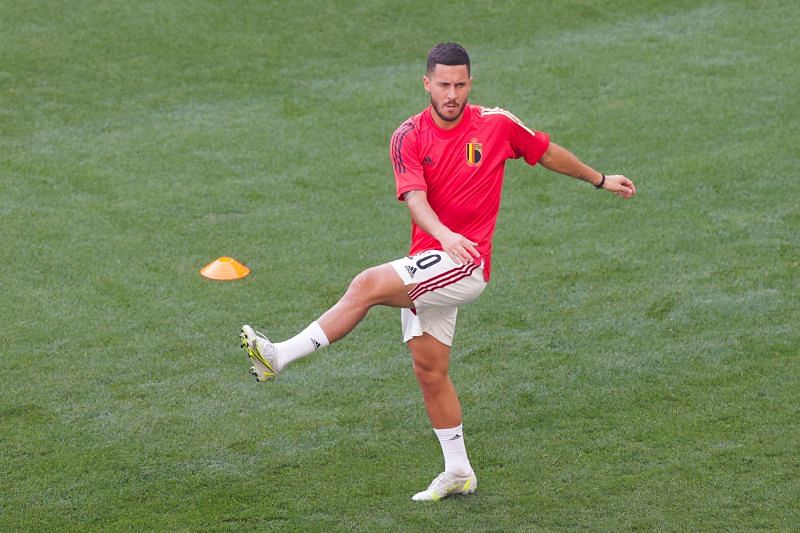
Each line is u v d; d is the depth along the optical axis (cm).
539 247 3228
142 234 3316
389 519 2072
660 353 2669
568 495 2133
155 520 2080
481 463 2266
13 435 2358
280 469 2253
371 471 2241
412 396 2531
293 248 3250
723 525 2012
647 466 2220
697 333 2752
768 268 3058
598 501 2109
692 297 2925
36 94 4197
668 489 2136
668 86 4303
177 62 4459
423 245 2044
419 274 1977
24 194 3534
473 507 2106
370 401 2511
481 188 1998
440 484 2136
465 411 2462
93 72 4356
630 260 3136
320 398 2525
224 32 4675
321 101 4225
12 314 2870
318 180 3675
